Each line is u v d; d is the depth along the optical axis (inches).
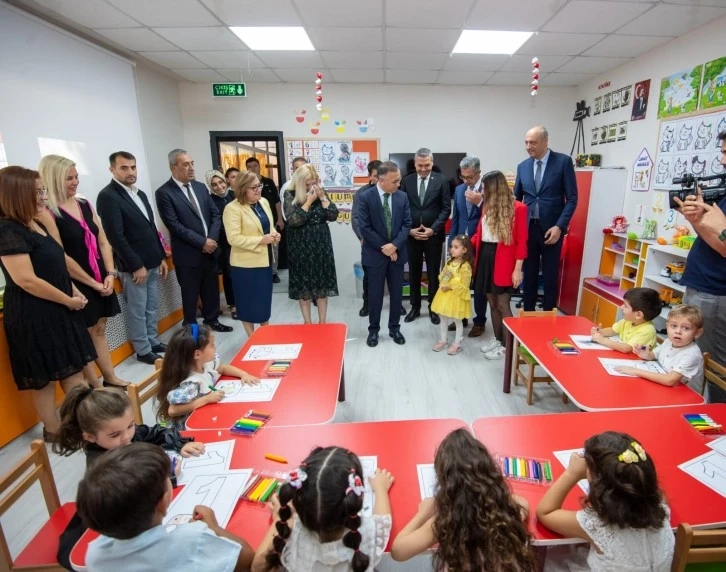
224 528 39.6
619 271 156.9
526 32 125.3
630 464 35.6
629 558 35.6
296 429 54.5
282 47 140.3
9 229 75.8
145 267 126.5
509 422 54.9
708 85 117.3
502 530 34.9
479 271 123.3
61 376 84.4
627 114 155.3
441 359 128.0
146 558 33.0
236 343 142.3
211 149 198.1
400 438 52.1
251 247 112.7
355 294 205.8
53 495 49.0
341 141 197.9
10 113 100.8
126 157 118.6
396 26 120.3
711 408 57.7
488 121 196.1
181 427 61.0
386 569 58.7
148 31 124.9
